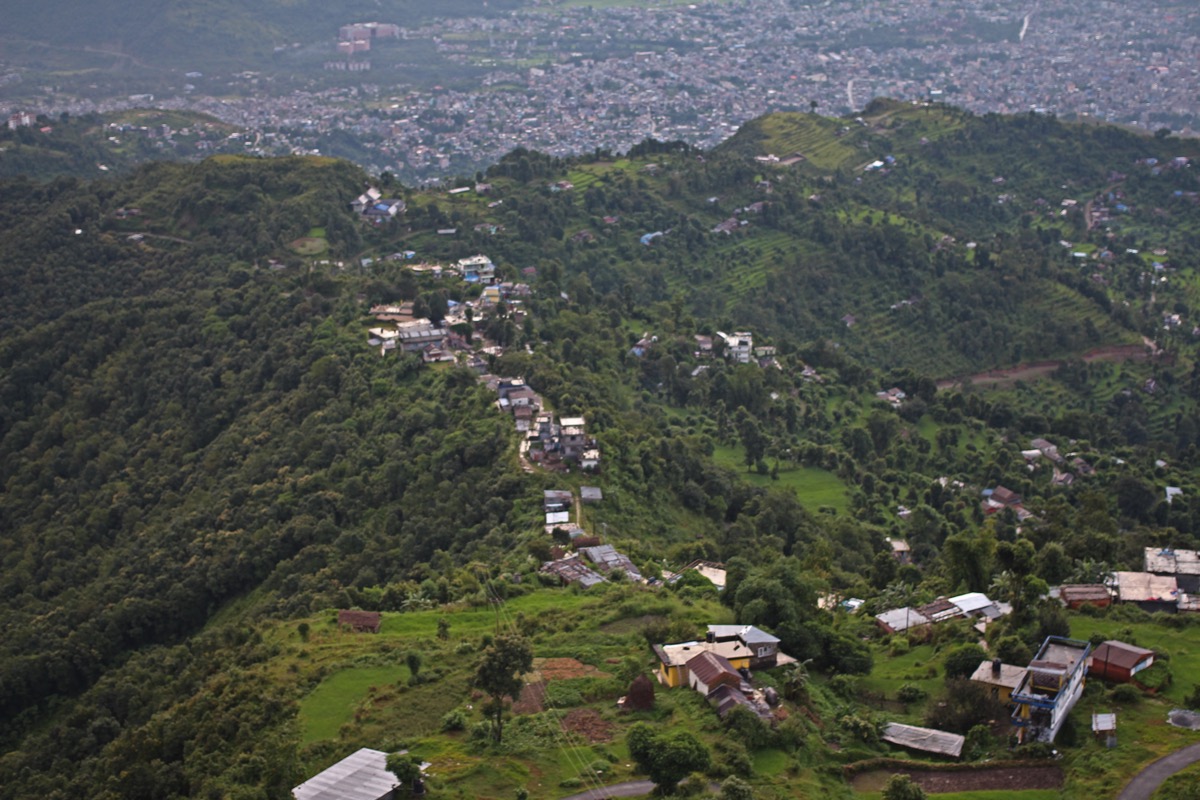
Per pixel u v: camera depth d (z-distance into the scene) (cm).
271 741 9688
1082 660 9544
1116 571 12700
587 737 9525
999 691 9619
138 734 10962
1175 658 10238
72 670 15075
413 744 9575
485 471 16212
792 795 8600
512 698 9956
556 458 16550
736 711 9319
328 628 12350
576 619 11950
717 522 17675
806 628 10869
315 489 17125
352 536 15912
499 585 13062
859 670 10762
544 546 14012
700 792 8562
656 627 11150
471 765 9156
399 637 11888
